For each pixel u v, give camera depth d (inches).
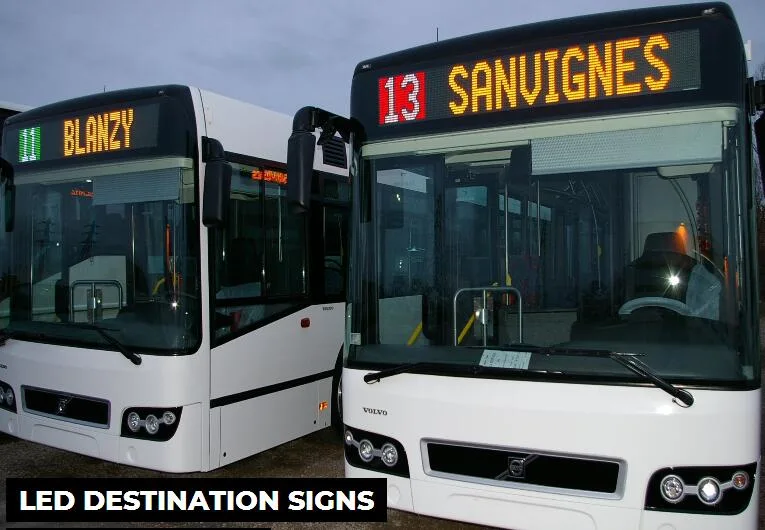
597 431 124.7
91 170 206.2
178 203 191.5
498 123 146.2
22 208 219.1
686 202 130.6
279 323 222.8
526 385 132.1
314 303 241.6
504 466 133.0
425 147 153.3
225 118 206.5
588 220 137.6
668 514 121.0
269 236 222.4
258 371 212.7
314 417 239.5
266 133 224.7
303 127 146.9
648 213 133.1
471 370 137.2
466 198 149.6
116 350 193.9
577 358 129.9
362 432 149.9
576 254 138.3
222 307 199.2
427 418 139.9
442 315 148.9
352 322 156.5
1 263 220.8
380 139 157.9
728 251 126.1
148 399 187.0
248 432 207.8
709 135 129.4
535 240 142.3
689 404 120.3
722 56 129.3
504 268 145.3
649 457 121.7
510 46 145.6
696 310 126.9
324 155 255.0
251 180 215.8
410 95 155.4
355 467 151.1
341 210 263.0
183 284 190.2
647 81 133.8
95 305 201.0
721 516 119.3
